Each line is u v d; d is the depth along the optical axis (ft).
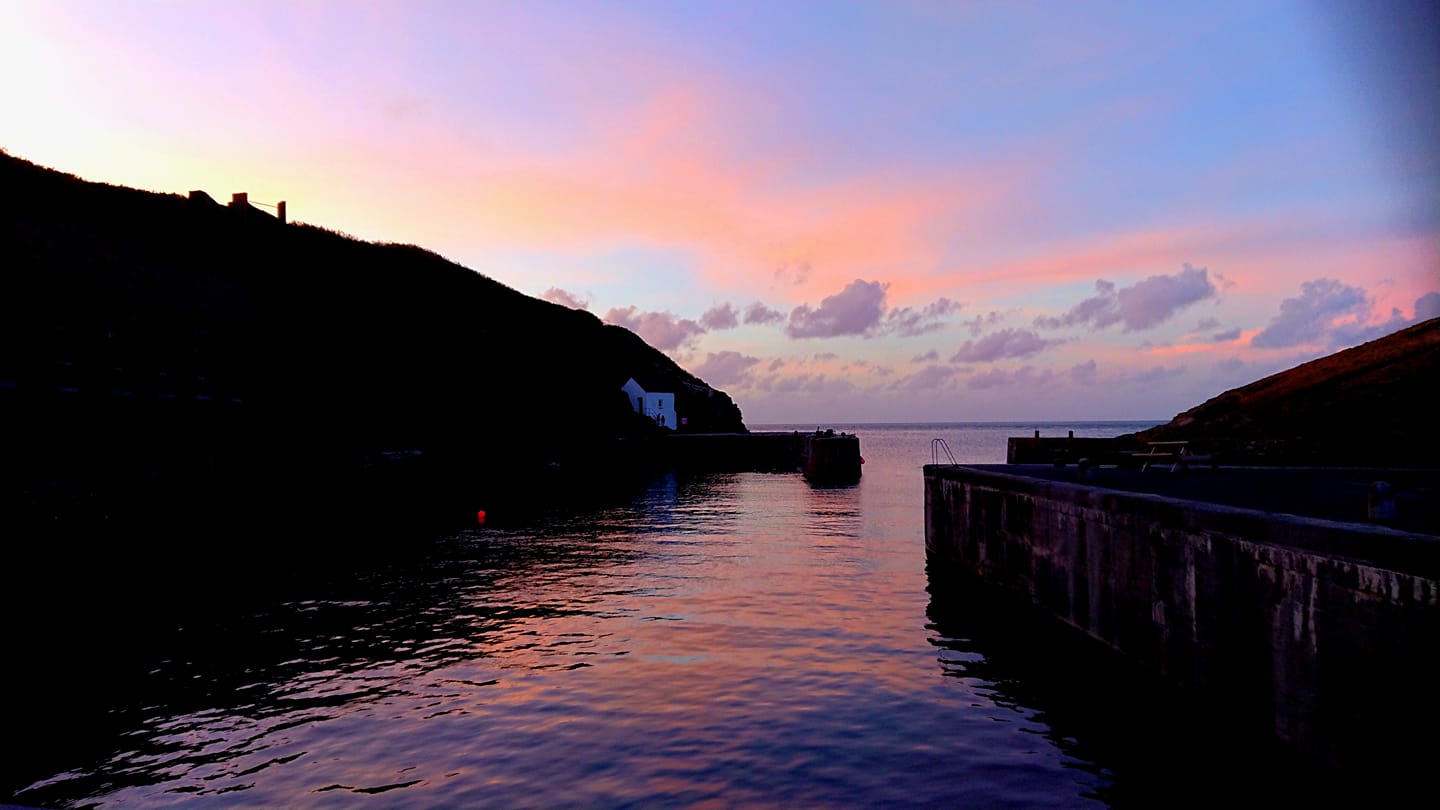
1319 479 56.08
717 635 53.88
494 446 197.26
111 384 107.24
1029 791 30.07
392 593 69.10
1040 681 43.86
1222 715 31.45
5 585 70.18
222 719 39.27
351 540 101.30
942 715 38.58
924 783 30.86
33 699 42.50
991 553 62.03
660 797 29.84
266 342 174.29
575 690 42.65
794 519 124.57
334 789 31.22
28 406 90.79
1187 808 28.55
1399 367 91.45
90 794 31.30
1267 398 98.53
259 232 229.25
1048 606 49.98
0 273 130.62
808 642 52.01
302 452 132.05
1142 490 48.78
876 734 36.06
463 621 58.80
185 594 68.85
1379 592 23.20
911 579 74.13
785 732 36.32
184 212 212.84
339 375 182.29
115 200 197.36
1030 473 64.49
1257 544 29.09
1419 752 21.81
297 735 37.01
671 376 406.41
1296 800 27.04
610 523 119.44
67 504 82.53
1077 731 36.37
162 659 49.65
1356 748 24.17
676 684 43.39
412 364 212.43
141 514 90.74
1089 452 102.01
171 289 170.50
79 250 161.38
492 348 261.03
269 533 105.29
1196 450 86.33
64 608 63.41
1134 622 38.70
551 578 75.72
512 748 34.88
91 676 46.26
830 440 214.48
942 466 78.64
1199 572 32.94
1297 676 26.91
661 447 269.44
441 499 151.02
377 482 140.97
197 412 119.65
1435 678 21.16
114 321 136.56
